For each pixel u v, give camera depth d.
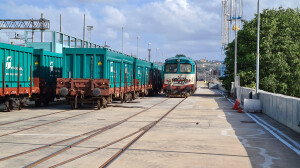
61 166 6.83
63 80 20.30
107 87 20.06
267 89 36.53
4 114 17.44
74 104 20.91
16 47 18.50
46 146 8.86
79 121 14.53
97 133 11.16
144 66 34.16
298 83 36.47
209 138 10.38
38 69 22.11
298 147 9.10
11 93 17.95
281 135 11.18
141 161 7.29
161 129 12.26
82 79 20.20
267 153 8.27
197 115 17.53
